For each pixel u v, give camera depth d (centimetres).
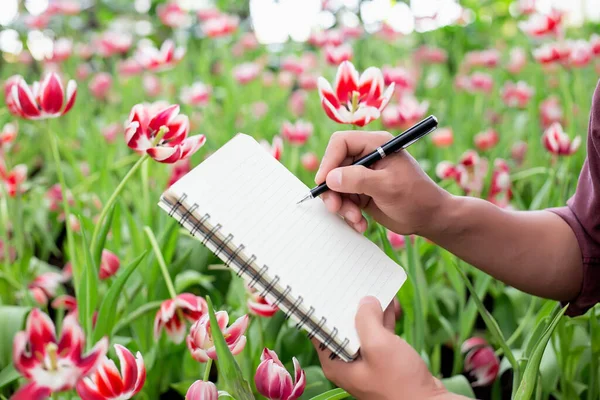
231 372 80
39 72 343
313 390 125
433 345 148
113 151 222
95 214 192
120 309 136
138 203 166
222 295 172
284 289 83
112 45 291
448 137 212
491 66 303
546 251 107
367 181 89
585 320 122
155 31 433
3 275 150
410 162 94
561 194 161
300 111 283
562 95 284
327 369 85
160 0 436
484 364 133
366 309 83
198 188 86
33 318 72
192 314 115
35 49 316
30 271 178
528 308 154
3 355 114
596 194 104
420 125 92
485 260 105
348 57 196
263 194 90
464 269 159
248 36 334
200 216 84
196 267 169
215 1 438
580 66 228
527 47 328
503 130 268
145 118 102
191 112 246
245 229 85
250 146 94
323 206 94
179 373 138
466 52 417
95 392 81
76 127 257
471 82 279
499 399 138
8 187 159
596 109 102
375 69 108
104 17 433
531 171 179
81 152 251
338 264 88
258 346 124
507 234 104
